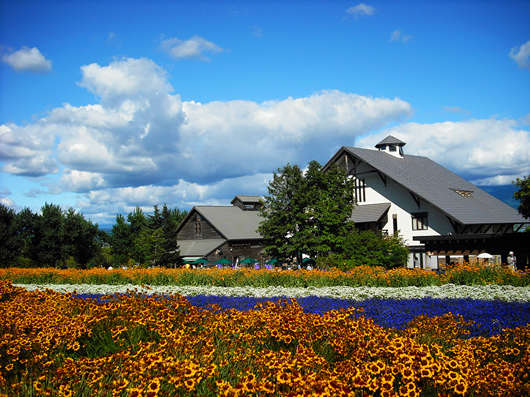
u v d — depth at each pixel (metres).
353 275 19.84
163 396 4.97
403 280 18.48
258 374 5.79
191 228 50.72
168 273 23.66
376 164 38.31
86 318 7.62
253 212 53.31
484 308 10.59
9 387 5.32
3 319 7.98
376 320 9.80
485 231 36.56
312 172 29.55
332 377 5.09
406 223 37.12
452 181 43.66
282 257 28.95
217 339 7.20
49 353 6.76
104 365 5.82
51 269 28.17
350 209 29.75
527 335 7.77
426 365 5.30
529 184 29.77
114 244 53.78
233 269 23.55
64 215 44.88
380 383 5.16
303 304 12.21
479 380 5.33
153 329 7.40
